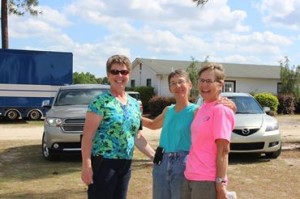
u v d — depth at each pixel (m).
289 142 15.27
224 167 3.85
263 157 11.61
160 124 4.98
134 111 4.37
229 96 12.22
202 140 3.94
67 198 7.46
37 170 9.82
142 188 8.16
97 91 12.00
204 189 3.91
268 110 12.19
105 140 4.18
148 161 11.03
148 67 35.38
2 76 22.09
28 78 22.42
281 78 34.34
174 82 4.54
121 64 4.29
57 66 22.75
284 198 7.53
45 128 10.71
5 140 15.32
